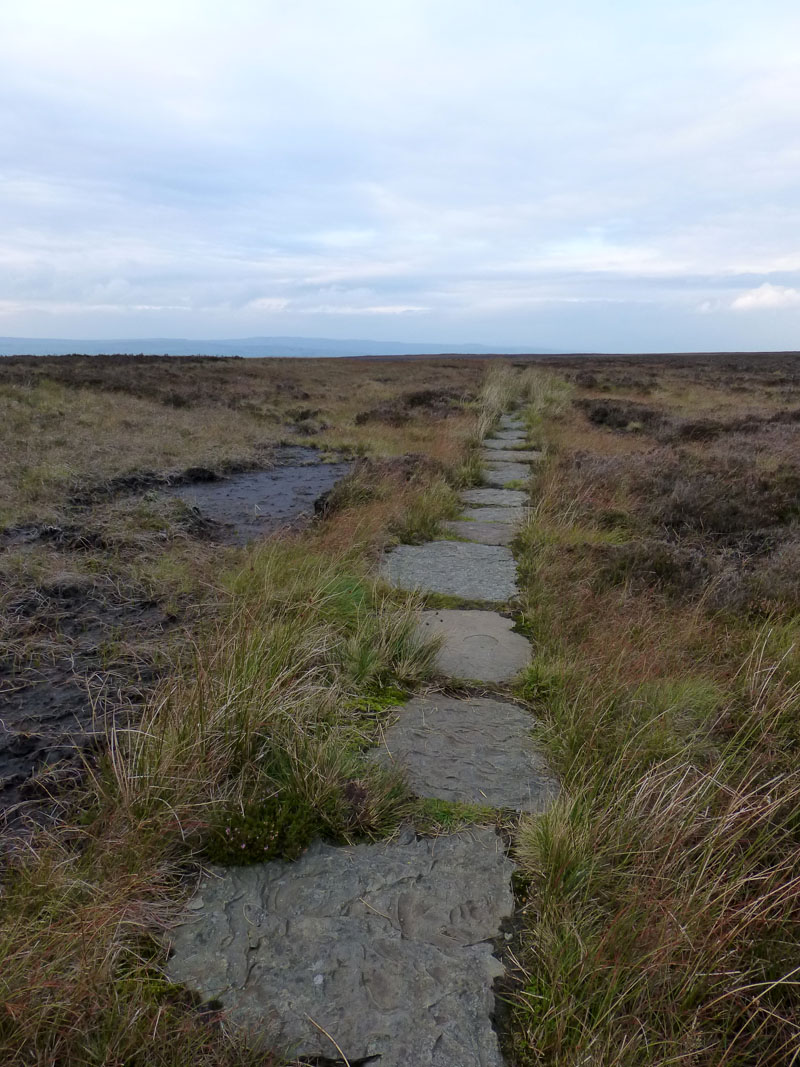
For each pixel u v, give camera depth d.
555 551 5.42
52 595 4.63
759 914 1.91
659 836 2.17
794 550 5.36
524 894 2.12
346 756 2.67
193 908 2.05
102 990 1.68
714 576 4.84
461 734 3.01
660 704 3.10
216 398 18.14
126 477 8.38
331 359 58.88
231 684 2.91
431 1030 1.68
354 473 8.08
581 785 2.50
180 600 4.64
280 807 2.39
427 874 2.20
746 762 2.81
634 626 3.98
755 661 3.58
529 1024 1.69
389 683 3.46
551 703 3.20
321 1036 1.66
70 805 2.56
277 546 5.20
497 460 11.00
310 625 3.81
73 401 14.88
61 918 1.93
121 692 3.43
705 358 62.75
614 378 30.02
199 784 2.45
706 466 8.88
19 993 1.60
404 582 5.03
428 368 40.97
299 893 2.11
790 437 11.85
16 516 6.27
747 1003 1.80
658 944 1.82
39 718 3.19
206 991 1.77
